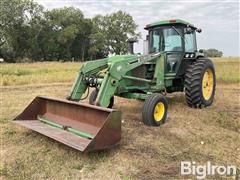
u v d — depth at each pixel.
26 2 49.59
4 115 6.46
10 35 48.59
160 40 7.27
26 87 11.96
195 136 5.14
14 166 3.79
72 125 4.73
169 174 3.66
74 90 5.56
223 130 5.56
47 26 54.97
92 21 64.75
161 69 6.49
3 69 19.80
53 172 3.65
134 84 5.98
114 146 4.22
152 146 4.55
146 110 5.52
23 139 4.78
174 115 6.57
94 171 3.70
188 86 7.10
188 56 7.35
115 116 4.02
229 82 12.97
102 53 65.44
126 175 3.60
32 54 51.66
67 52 56.84
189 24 7.12
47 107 5.42
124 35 66.81
